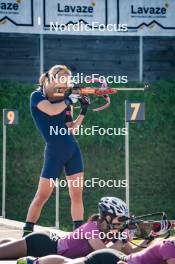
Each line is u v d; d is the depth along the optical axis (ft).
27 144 191.11
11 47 203.10
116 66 208.33
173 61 212.64
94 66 207.41
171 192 191.52
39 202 100.83
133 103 119.85
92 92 100.63
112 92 101.55
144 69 209.46
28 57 203.62
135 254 73.26
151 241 80.64
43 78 99.30
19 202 181.88
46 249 84.58
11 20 202.59
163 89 205.98
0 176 187.62
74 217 101.09
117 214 80.64
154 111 202.59
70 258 82.99
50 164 100.07
